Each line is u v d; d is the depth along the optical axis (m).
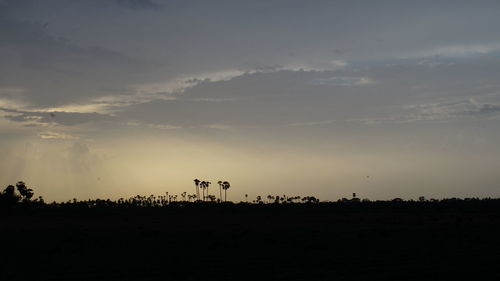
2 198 119.62
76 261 35.91
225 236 52.81
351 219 84.56
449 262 34.34
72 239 49.44
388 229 59.44
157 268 32.72
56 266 33.81
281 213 112.50
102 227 68.06
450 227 62.22
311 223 74.25
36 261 36.00
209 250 41.53
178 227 67.25
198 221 84.12
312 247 42.03
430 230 58.00
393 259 35.72
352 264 33.81
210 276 30.00
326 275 30.03
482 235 51.25
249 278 29.25
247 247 43.19
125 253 40.00
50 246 44.19
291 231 58.16
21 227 68.94
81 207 129.00
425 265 33.19
